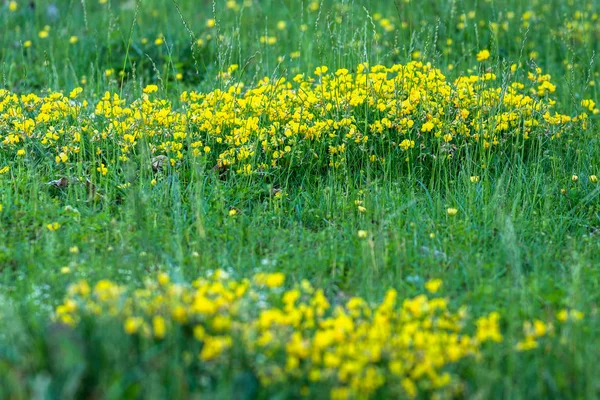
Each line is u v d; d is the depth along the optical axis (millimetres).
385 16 13555
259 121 8133
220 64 8969
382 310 4969
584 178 7863
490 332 4805
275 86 8555
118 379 4230
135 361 4457
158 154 8000
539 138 8156
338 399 4293
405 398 4387
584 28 12211
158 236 6488
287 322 4691
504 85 8219
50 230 6312
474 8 13000
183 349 4613
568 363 4746
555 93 10648
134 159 7832
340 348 4520
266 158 7859
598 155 8234
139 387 4242
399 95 8391
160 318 4590
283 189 7586
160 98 9383
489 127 8078
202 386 4492
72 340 4398
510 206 7234
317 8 13633
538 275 6004
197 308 4609
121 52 11844
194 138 8117
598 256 6484
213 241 6488
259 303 5203
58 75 11102
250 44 11945
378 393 4445
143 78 11312
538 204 7496
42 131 8078
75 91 8445
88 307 4723
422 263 6223
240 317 4805
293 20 12312
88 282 5609
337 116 8094
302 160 7887
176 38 12211
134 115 8156
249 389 4406
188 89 10555
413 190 7609
